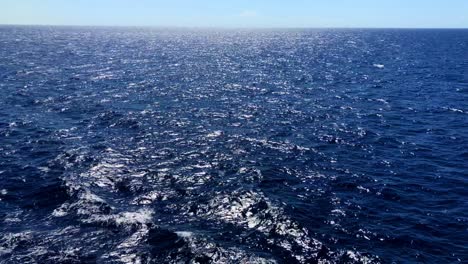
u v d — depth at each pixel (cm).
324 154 3095
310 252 1734
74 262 1625
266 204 2186
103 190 2336
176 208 2136
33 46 13138
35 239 1778
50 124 3700
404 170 2777
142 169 2686
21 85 5566
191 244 1752
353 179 2603
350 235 1894
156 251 1711
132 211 2077
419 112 4466
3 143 3114
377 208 2198
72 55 10412
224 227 1936
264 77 7150
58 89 5419
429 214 2134
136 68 8056
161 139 3362
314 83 6512
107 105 4544
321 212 2130
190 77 6956
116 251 1709
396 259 1703
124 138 3356
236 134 3572
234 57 11112
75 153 2919
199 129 3697
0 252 1672
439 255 1744
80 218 1977
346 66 8938
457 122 4038
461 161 2956
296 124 3959
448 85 6184
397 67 8631
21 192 2252
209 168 2748
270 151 3139
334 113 4431
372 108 4675
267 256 1691
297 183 2525
